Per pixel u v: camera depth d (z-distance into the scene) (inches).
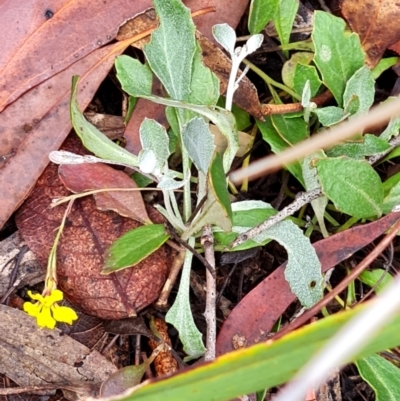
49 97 7.5
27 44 7.4
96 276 7.2
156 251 7.4
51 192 7.5
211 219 6.8
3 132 7.4
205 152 6.5
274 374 4.9
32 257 7.5
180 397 5.0
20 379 7.2
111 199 7.4
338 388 7.5
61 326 7.4
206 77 7.3
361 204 7.2
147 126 7.0
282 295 7.3
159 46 7.2
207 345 7.0
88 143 7.3
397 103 4.3
